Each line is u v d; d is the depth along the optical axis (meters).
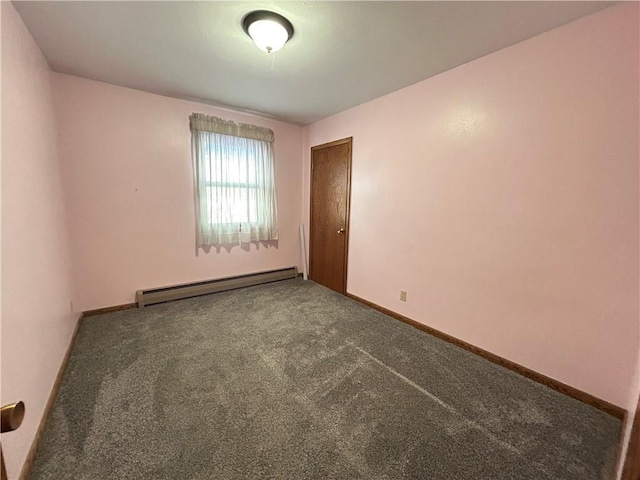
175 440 1.34
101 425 1.42
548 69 1.71
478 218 2.14
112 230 2.79
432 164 2.43
